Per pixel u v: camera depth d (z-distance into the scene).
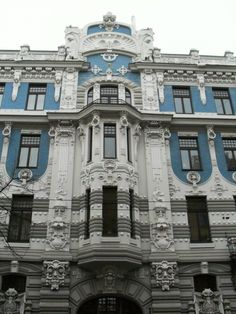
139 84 24.17
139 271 17.97
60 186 19.80
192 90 24.19
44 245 18.39
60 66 24.31
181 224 19.33
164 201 19.59
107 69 24.50
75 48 25.47
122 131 20.77
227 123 22.50
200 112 23.23
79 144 21.45
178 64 24.66
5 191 19.77
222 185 20.64
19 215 19.52
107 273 17.58
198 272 18.17
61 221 18.58
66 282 17.44
